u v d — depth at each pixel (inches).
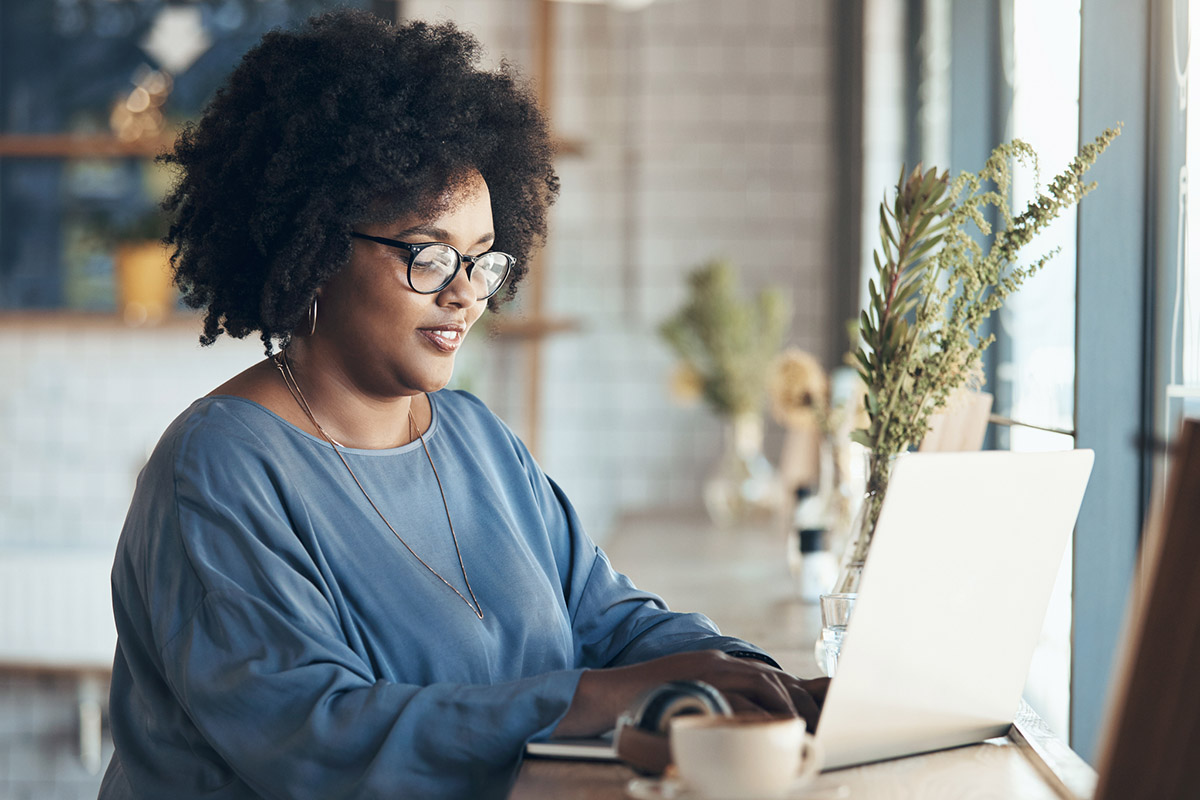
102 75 154.1
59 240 154.9
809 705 41.2
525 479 55.8
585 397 162.9
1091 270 58.3
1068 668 62.8
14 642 146.6
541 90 148.7
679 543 122.4
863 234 140.8
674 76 159.9
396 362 48.6
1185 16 54.2
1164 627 30.1
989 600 39.0
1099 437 58.4
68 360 153.3
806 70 158.1
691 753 32.7
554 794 36.7
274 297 48.6
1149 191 57.7
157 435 152.7
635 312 161.9
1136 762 30.3
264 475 45.9
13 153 148.8
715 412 146.6
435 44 52.9
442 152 48.4
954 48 92.5
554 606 51.9
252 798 44.8
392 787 39.4
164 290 147.0
